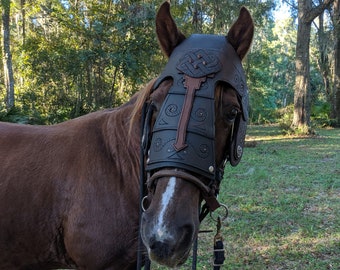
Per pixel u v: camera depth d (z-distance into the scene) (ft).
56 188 6.58
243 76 6.19
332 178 27.66
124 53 42.75
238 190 24.00
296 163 34.55
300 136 59.93
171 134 5.26
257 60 73.92
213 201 5.67
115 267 6.68
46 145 6.91
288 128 64.75
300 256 14.53
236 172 29.89
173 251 4.81
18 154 6.80
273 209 20.03
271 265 13.83
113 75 49.39
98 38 43.75
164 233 4.81
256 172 29.30
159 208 4.99
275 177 27.91
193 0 57.52
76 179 6.58
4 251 6.66
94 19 45.65
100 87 49.16
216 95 5.61
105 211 6.45
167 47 6.41
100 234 6.42
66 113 48.67
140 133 6.37
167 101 5.49
